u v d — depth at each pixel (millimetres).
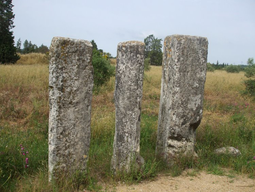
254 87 12320
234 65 32625
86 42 3443
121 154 3900
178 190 3646
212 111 9398
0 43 25719
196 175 4215
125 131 3859
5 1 27047
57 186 3393
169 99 4508
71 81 3359
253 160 4773
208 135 5918
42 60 28422
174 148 4543
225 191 3676
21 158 4234
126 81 3789
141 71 3820
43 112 7441
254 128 6566
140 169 3961
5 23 26156
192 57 4414
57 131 3350
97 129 5945
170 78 4523
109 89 11633
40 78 12398
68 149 3457
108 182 3812
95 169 4203
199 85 4512
